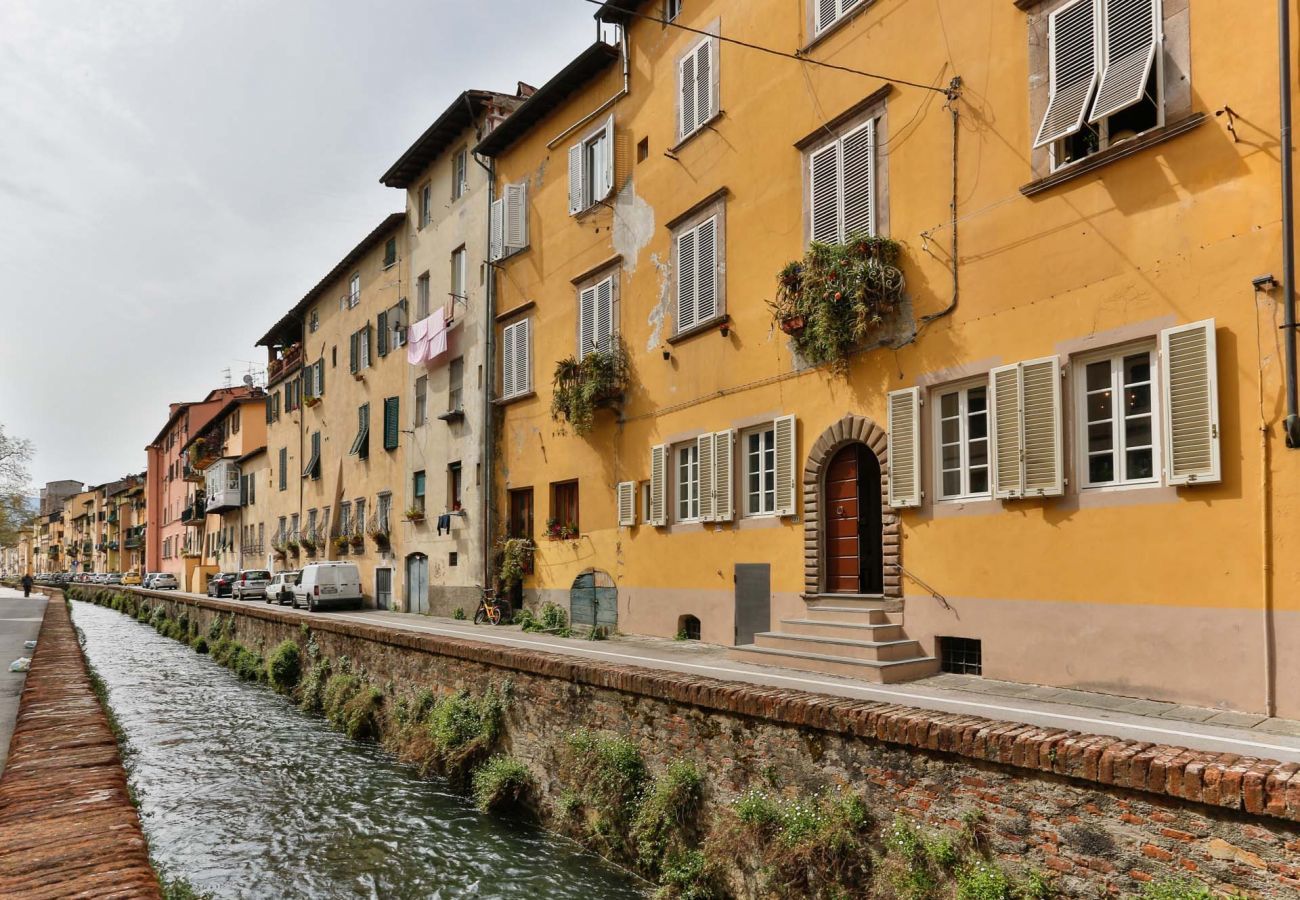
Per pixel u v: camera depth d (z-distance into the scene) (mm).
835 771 7441
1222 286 8344
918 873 6492
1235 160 8336
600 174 18688
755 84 14531
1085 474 9445
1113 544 9055
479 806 11516
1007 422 10008
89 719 6777
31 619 34219
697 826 8703
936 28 11391
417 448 27719
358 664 18203
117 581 88500
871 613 11344
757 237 14312
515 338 21734
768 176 14156
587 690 10664
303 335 41062
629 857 9352
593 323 18641
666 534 16125
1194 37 8711
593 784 9867
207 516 61594
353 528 33062
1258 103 8211
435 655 14656
